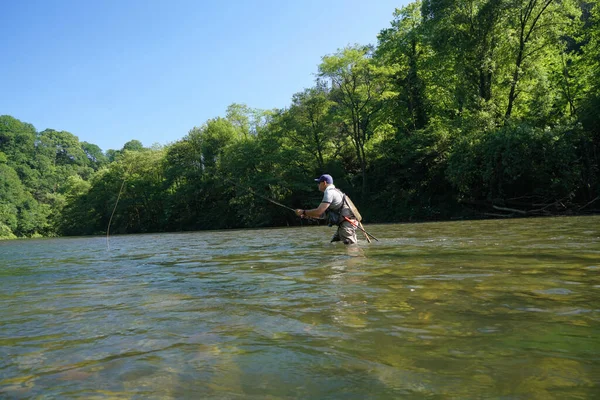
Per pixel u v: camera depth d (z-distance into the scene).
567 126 22.14
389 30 33.41
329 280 3.71
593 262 4.20
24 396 1.53
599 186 22.44
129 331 2.35
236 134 43.88
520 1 24.05
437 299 2.79
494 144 22.88
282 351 1.89
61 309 3.04
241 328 2.30
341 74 31.30
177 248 9.69
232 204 39.56
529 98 26.98
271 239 11.45
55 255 9.77
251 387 1.52
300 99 34.66
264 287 3.55
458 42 25.95
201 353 1.91
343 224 7.60
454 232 9.87
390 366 1.66
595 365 1.60
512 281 3.33
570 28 28.05
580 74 30.00
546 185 23.52
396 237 8.90
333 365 1.70
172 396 1.48
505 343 1.88
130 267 5.77
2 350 2.08
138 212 52.97
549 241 6.45
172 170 44.47
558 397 1.34
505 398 1.35
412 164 29.75
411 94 32.75
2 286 4.38
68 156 121.56
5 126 100.75
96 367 1.80
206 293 3.42
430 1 27.30
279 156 35.66
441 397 1.38
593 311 2.38
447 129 28.89
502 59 26.33
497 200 24.27
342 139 36.62
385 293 3.04
